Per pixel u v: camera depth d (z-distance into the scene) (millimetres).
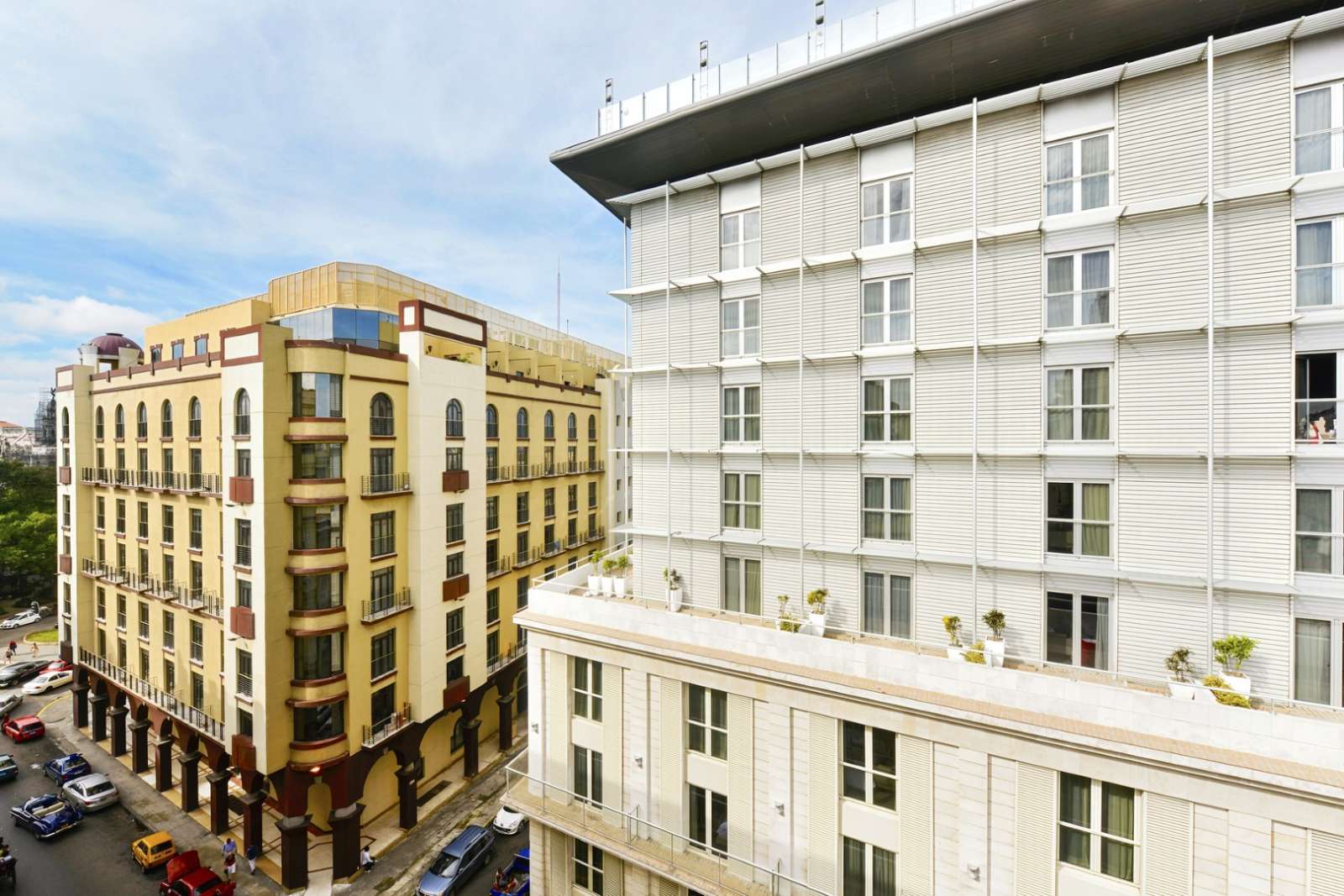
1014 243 15656
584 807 20016
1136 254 14445
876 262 17375
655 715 18625
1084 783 13422
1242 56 13539
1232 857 11961
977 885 14234
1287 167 13180
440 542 30047
